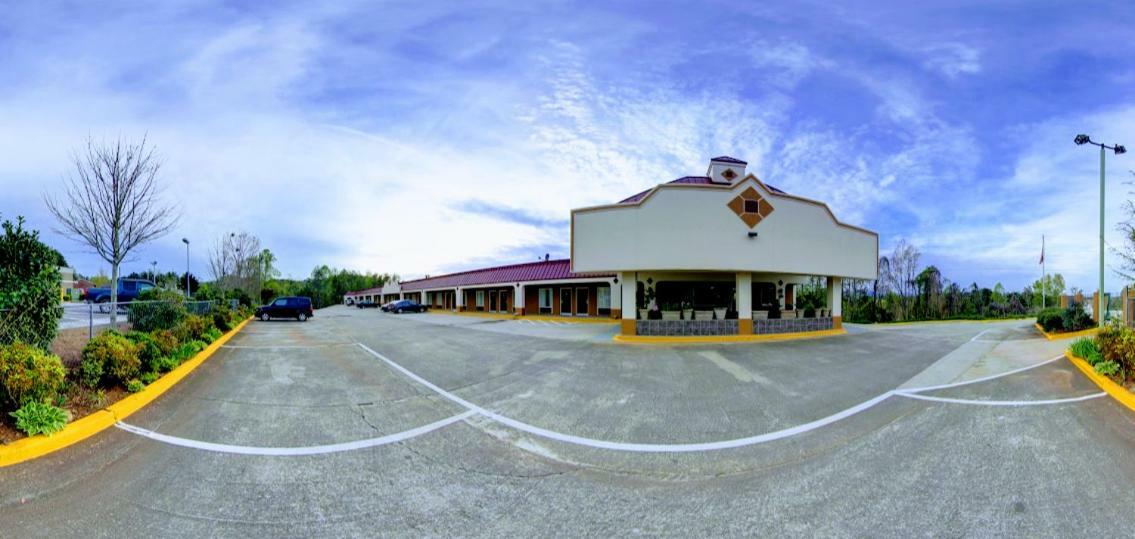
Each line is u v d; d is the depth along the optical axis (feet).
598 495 13.61
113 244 36.47
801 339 50.39
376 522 11.98
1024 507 12.44
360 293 245.86
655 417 21.44
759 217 47.65
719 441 18.30
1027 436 18.04
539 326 72.23
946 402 23.52
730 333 49.78
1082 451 16.35
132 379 23.56
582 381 28.94
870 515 12.17
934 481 14.19
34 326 22.72
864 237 59.72
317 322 86.33
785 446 17.65
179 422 19.75
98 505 12.53
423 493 13.67
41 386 17.63
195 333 41.70
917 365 34.37
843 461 16.01
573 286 93.86
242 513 12.29
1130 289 53.83
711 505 12.91
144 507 12.48
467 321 87.97
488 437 18.74
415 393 25.80
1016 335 57.52
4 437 15.98
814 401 24.18
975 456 16.14
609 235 47.75
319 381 28.53
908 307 105.19
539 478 14.83
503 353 40.68
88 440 17.28
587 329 65.72
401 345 46.57
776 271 49.08
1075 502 12.67
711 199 46.57
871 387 27.22
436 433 19.15
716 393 25.88
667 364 34.73
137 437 17.78
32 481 13.88
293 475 14.76
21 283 22.09
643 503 13.08
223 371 31.07
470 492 13.79
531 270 101.65
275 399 23.94
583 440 18.42
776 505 12.85
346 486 14.06
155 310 39.78
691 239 46.11
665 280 57.26
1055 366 32.01
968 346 45.37
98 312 53.72
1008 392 25.20
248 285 107.76
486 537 11.30
